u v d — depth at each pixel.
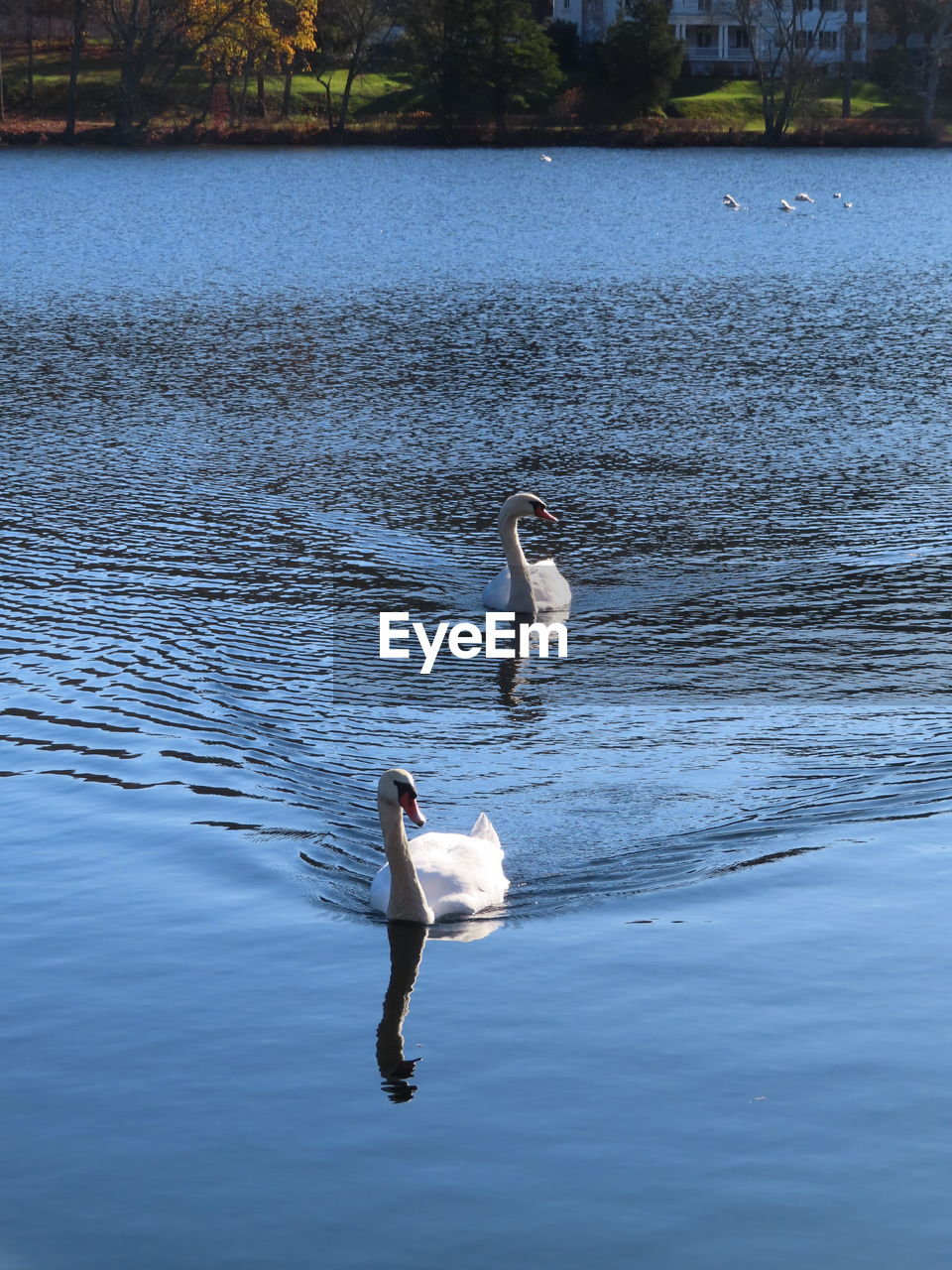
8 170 112.81
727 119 152.25
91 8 135.88
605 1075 10.98
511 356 44.25
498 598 22.44
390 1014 11.88
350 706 18.64
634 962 12.62
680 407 37.06
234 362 43.34
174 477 30.31
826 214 91.06
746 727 17.88
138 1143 10.24
